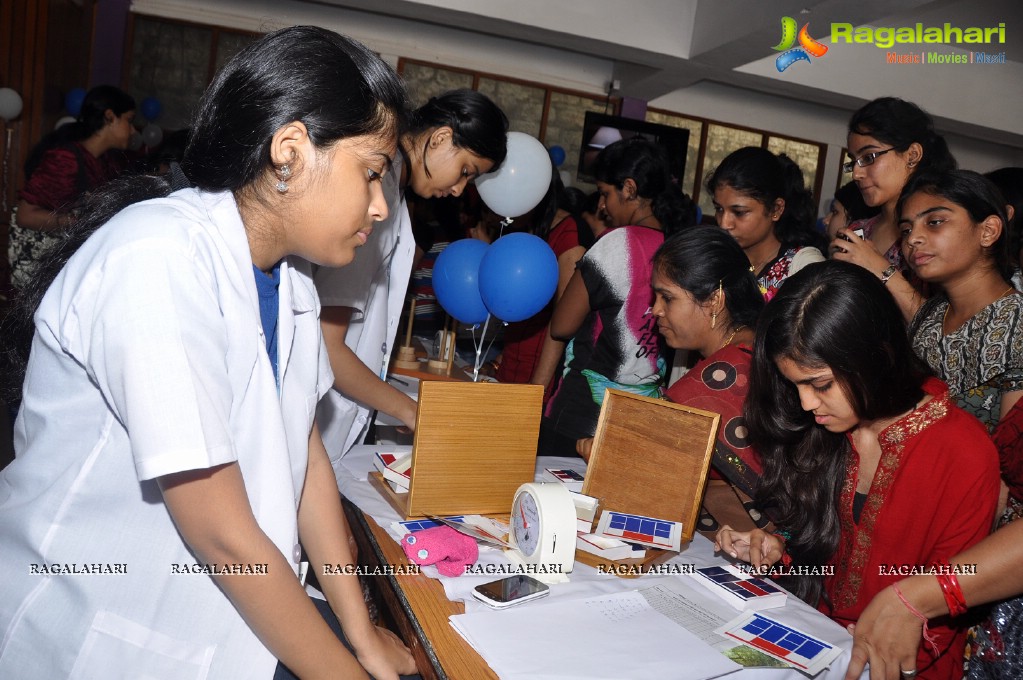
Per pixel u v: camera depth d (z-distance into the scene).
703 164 8.02
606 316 2.26
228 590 0.83
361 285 1.68
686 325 1.78
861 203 3.09
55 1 5.61
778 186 2.38
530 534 1.26
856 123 2.42
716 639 1.09
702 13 5.98
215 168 0.83
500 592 1.14
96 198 0.91
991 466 1.29
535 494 1.26
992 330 1.67
